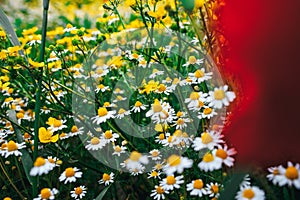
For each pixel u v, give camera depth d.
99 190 0.69
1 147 0.63
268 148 0.49
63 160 0.67
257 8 0.49
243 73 0.51
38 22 1.24
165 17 0.65
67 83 0.82
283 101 0.49
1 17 0.65
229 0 0.51
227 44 0.53
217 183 0.53
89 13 1.19
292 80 0.49
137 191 0.65
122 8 0.85
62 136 0.68
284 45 0.48
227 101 0.50
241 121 0.50
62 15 1.22
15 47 0.66
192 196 0.58
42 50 0.61
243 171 0.47
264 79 0.50
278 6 0.48
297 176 0.43
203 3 0.55
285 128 0.48
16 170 0.72
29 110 0.78
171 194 0.59
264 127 0.49
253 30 0.50
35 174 0.54
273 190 0.50
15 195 0.68
